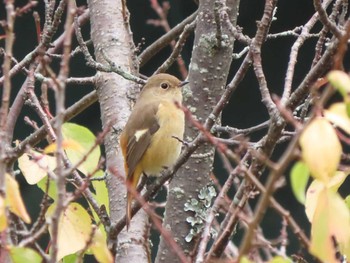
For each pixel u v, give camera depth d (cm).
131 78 1077
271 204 655
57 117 614
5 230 623
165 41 1364
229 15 1094
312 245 608
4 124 662
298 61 1997
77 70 2016
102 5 1244
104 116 1162
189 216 1071
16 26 1958
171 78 1149
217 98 1101
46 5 973
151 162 1109
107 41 1216
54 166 937
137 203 888
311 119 572
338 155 554
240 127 2033
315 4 737
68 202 675
